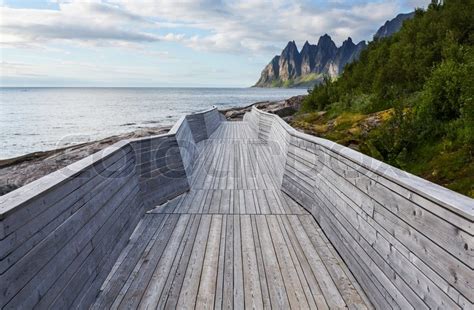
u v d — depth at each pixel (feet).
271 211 13.66
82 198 7.62
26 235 5.27
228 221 12.56
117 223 9.91
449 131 17.19
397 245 6.59
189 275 8.81
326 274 8.91
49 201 6.10
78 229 7.25
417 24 32.73
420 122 18.72
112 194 9.73
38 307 5.42
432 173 15.20
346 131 24.63
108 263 8.82
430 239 5.49
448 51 24.32
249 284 8.42
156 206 14.02
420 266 5.75
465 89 17.62
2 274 4.57
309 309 7.46
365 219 8.23
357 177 8.87
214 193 16.07
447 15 28.66
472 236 4.49
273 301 7.73
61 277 6.29
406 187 6.32
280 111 57.21
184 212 13.44
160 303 7.62
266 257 9.82
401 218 6.49
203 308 7.47
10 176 20.29
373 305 7.54
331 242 10.69
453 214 4.92
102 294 7.92
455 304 4.78
